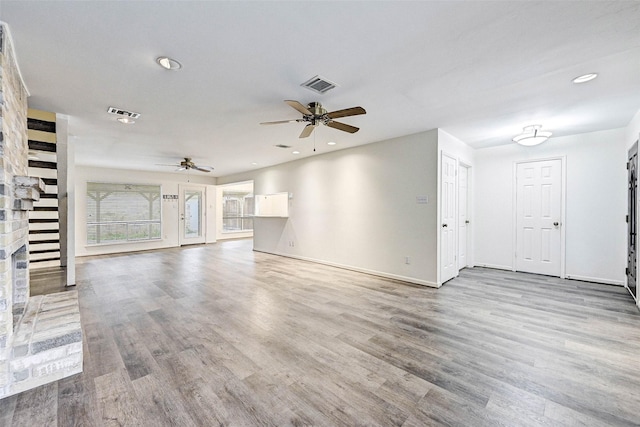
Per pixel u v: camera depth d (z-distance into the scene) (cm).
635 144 357
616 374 203
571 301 356
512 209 519
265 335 267
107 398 179
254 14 172
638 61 228
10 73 201
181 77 254
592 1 161
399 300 364
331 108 329
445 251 444
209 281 459
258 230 787
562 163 466
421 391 186
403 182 455
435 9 168
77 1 160
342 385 193
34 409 169
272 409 170
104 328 281
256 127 405
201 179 955
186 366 215
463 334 267
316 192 607
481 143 511
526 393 184
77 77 253
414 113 350
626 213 414
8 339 184
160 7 166
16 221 210
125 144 504
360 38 198
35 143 340
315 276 491
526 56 221
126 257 689
